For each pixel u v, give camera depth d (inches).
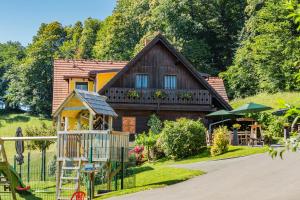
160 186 748.0
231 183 716.7
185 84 1540.4
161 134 1130.0
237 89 2800.2
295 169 767.1
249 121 1483.8
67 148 805.9
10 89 4035.4
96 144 795.4
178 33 3048.7
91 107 820.6
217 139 1047.0
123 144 856.3
